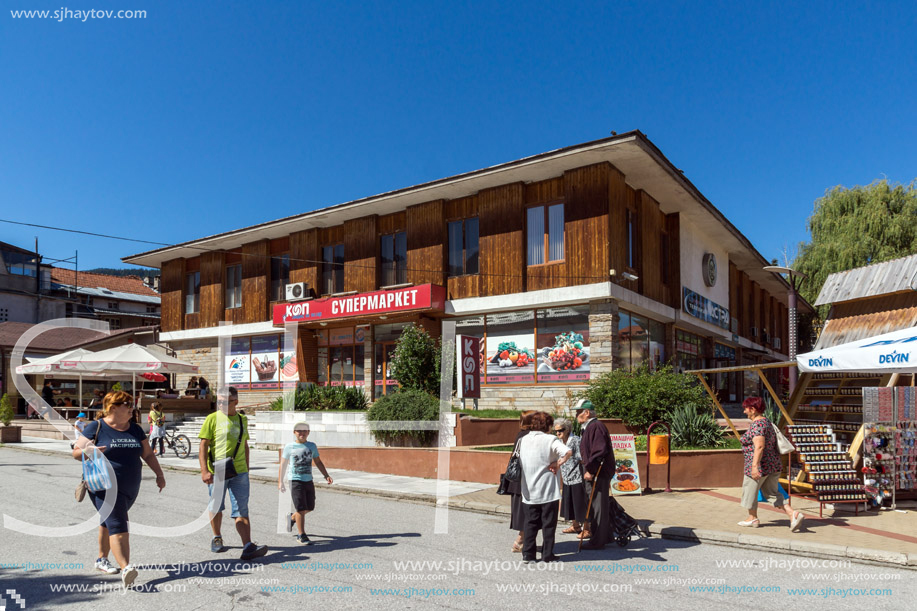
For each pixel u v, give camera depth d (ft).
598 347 60.44
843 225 103.40
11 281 126.31
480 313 68.85
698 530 25.75
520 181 66.49
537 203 66.13
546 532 22.03
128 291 159.12
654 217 72.13
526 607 17.13
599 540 23.89
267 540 25.02
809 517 28.50
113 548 18.43
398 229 77.66
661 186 68.08
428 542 24.94
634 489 34.24
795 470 34.40
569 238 62.69
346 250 81.10
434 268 72.08
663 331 75.66
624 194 64.54
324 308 77.92
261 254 90.84
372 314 73.20
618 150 58.08
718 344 95.50
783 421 39.58
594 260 60.85
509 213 67.05
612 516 24.50
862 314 47.39
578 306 62.59
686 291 77.05
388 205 74.84
